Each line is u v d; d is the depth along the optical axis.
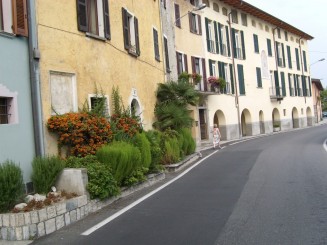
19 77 9.62
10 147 9.10
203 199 9.84
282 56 49.06
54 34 11.14
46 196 8.55
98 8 13.95
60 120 10.54
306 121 55.31
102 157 10.48
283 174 13.16
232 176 13.44
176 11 28.52
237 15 39.59
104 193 9.41
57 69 11.14
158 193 11.13
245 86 39.69
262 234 6.66
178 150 17.52
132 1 17.66
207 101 32.31
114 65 14.80
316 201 8.97
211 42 34.06
